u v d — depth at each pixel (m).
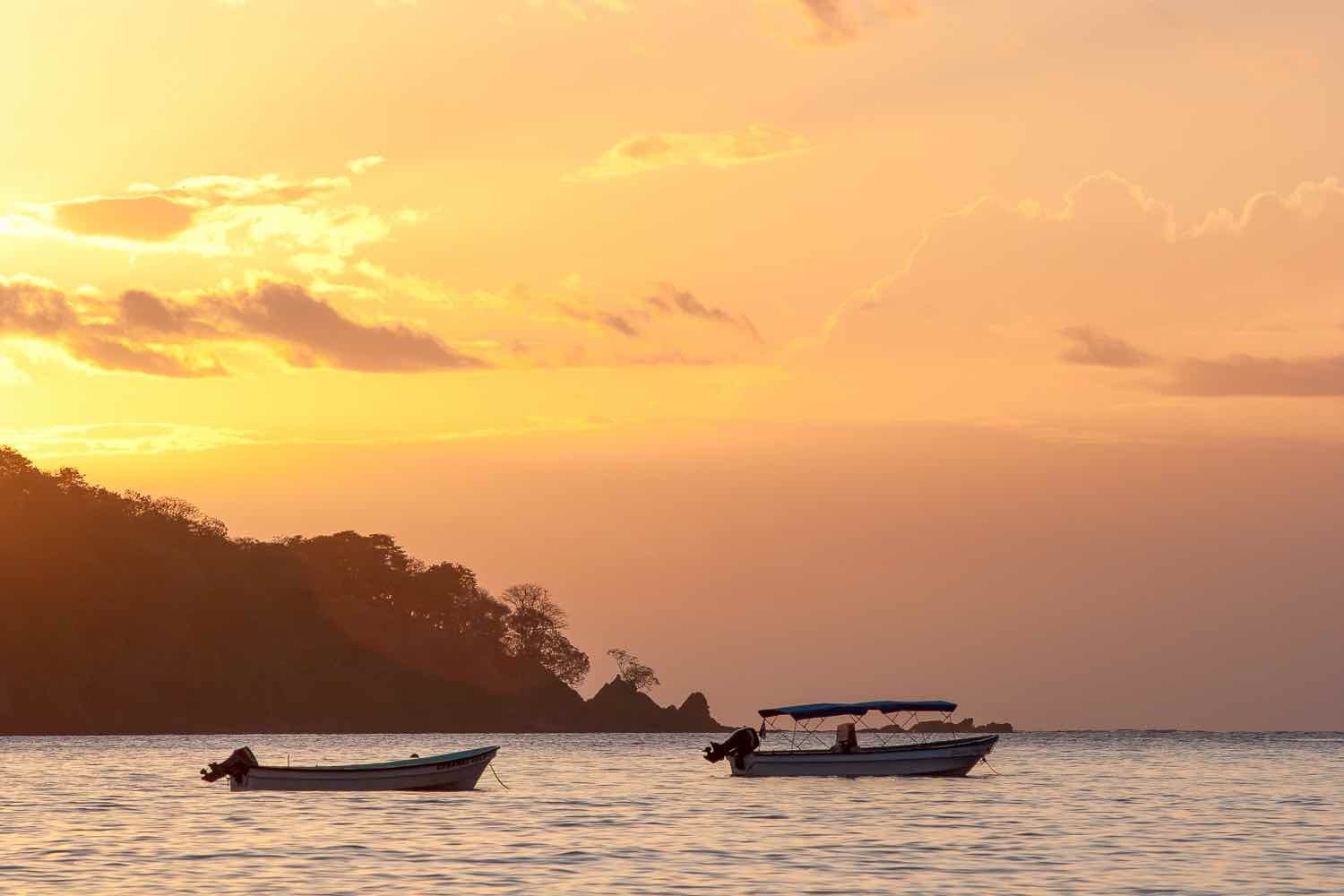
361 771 165.25
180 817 136.12
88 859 104.69
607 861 104.50
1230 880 96.06
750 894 90.12
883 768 185.12
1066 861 105.25
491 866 102.06
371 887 92.25
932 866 102.75
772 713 182.25
